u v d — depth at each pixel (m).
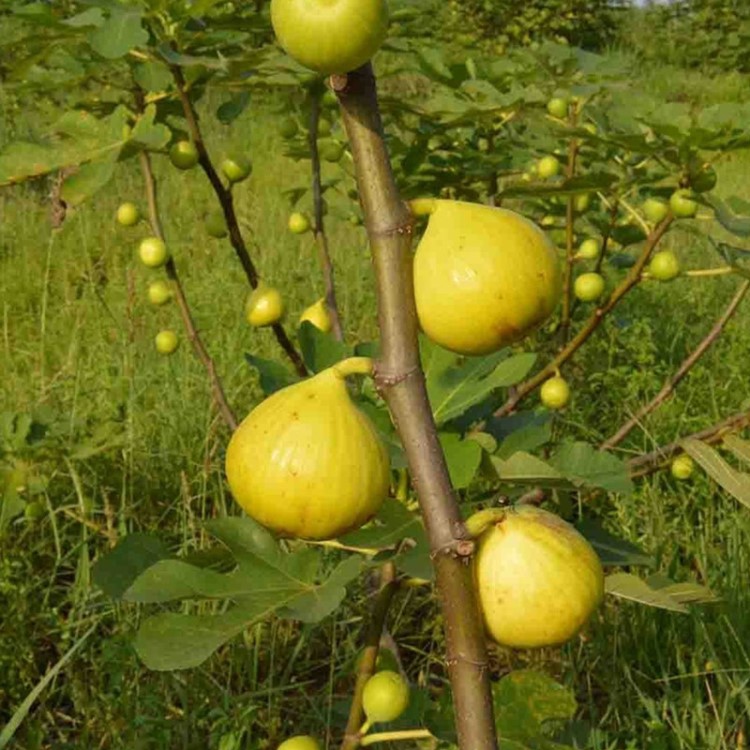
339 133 1.56
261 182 3.58
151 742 1.17
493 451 0.90
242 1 1.34
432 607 1.44
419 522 0.73
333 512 0.51
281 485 0.50
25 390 1.89
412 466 0.46
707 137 1.09
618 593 0.81
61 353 2.15
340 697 1.29
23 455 1.48
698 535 1.51
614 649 1.25
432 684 1.37
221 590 0.67
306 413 0.51
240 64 1.09
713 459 0.94
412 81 4.27
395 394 0.46
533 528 0.51
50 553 1.48
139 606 1.30
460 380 0.93
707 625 1.29
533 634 0.51
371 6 0.44
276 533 0.52
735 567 1.36
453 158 1.51
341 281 2.60
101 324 2.25
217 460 1.67
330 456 0.50
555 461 0.86
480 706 0.46
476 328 0.49
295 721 1.28
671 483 1.67
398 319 0.46
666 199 1.29
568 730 1.01
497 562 0.51
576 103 1.45
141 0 1.07
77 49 1.23
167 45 1.07
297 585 0.68
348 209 1.71
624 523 1.48
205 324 2.20
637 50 6.96
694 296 2.50
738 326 2.25
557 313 1.99
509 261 0.48
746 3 6.88
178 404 1.83
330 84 0.45
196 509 1.61
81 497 1.44
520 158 1.72
